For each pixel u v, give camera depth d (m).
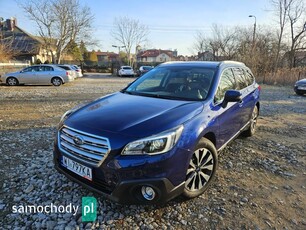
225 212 2.74
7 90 13.46
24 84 16.45
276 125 6.62
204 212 2.73
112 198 2.40
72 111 3.15
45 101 10.00
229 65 4.29
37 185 3.20
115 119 2.65
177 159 2.47
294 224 2.58
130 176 2.34
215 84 3.55
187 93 3.51
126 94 3.74
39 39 40.12
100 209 2.74
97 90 14.44
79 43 41.44
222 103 3.46
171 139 2.43
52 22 37.84
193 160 2.83
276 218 2.67
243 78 4.75
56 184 3.22
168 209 2.76
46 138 5.00
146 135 2.38
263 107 9.63
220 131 3.35
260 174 3.66
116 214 2.67
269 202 2.95
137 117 2.68
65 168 2.81
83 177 2.58
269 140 5.26
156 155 2.36
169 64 4.40
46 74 16.33
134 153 2.34
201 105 3.08
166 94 3.58
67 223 2.54
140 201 2.45
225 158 4.20
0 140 4.84
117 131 2.44
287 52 29.25
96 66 42.53
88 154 2.49
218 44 37.53
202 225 2.54
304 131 6.07
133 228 2.48
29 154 4.16
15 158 3.99
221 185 3.30
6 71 20.22
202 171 3.00
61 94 12.24
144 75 4.35
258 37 28.88
